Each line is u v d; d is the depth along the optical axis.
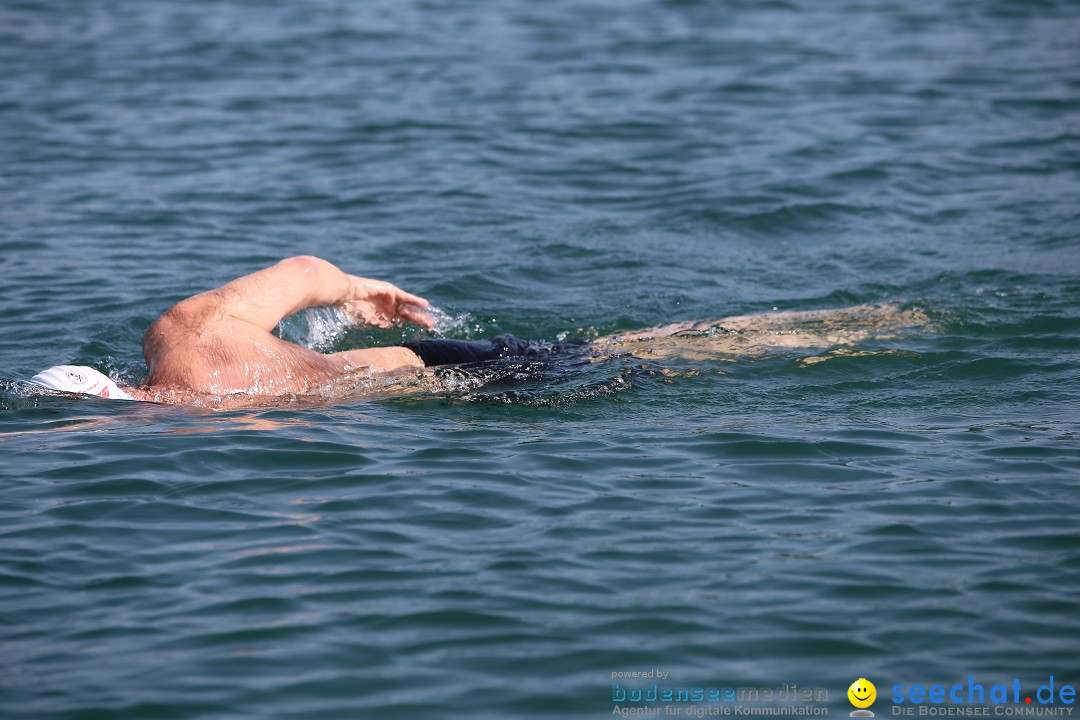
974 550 19.52
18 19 76.06
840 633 17.17
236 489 21.84
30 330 31.52
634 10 78.06
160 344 26.22
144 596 18.23
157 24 74.88
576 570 18.95
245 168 48.34
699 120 54.78
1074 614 17.55
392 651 16.83
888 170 47.31
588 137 52.56
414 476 22.44
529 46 68.75
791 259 38.47
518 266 37.88
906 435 24.58
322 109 56.59
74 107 56.62
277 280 27.19
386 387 27.12
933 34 70.38
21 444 23.66
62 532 20.16
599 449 23.94
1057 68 62.12
